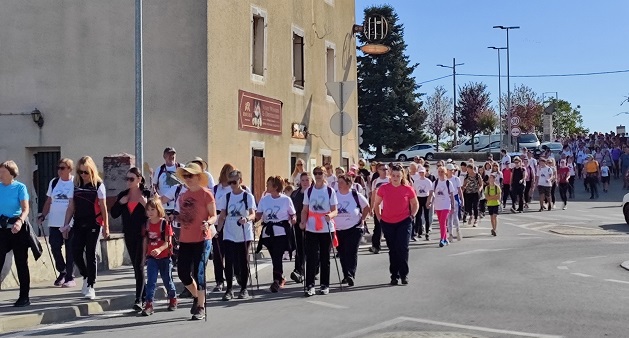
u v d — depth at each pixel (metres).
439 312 9.84
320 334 8.61
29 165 18.39
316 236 11.70
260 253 17.23
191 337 8.58
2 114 18.36
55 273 12.63
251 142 19.84
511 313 9.69
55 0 18.17
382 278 13.30
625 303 10.33
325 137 25.92
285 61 22.31
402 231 12.36
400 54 58.84
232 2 18.88
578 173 43.94
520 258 15.65
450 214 19.23
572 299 10.66
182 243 9.75
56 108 18.19
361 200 12.49
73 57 18.12
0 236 10.09
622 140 42.19
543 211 28.33
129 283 12.28
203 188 9.84
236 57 19.08
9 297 10.82
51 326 9.40
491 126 75.19
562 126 90.94
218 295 11.85
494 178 20.67
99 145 17.98
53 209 11.73
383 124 58.06
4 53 18.38
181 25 17.72
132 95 17.84
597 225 23.12
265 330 8.91
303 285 12.85
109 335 8.77
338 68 27.42
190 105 17.66
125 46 17.91
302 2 23.73
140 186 10.42
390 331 8.69
